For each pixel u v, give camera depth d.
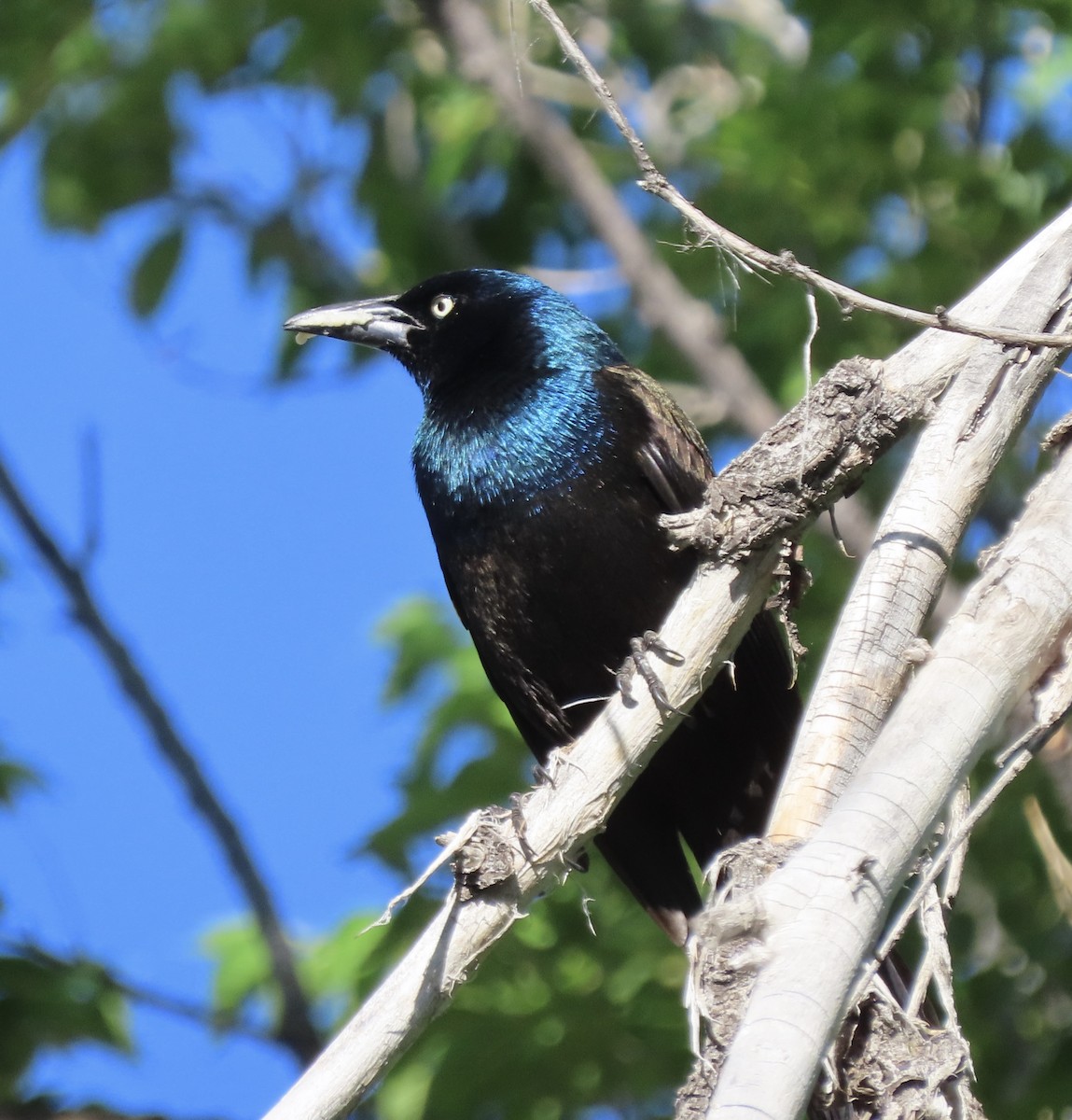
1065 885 9.80
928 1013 6.27
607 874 12.52
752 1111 4.14
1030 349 6.15
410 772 13.66
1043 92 14.25
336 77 17.00
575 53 6.12
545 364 9.96
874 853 4.63
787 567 6.34
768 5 16.41
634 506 9.59
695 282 14.77
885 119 13.59
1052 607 5.14
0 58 16.66
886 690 5.82
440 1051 12.05
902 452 13.38
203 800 12.37
